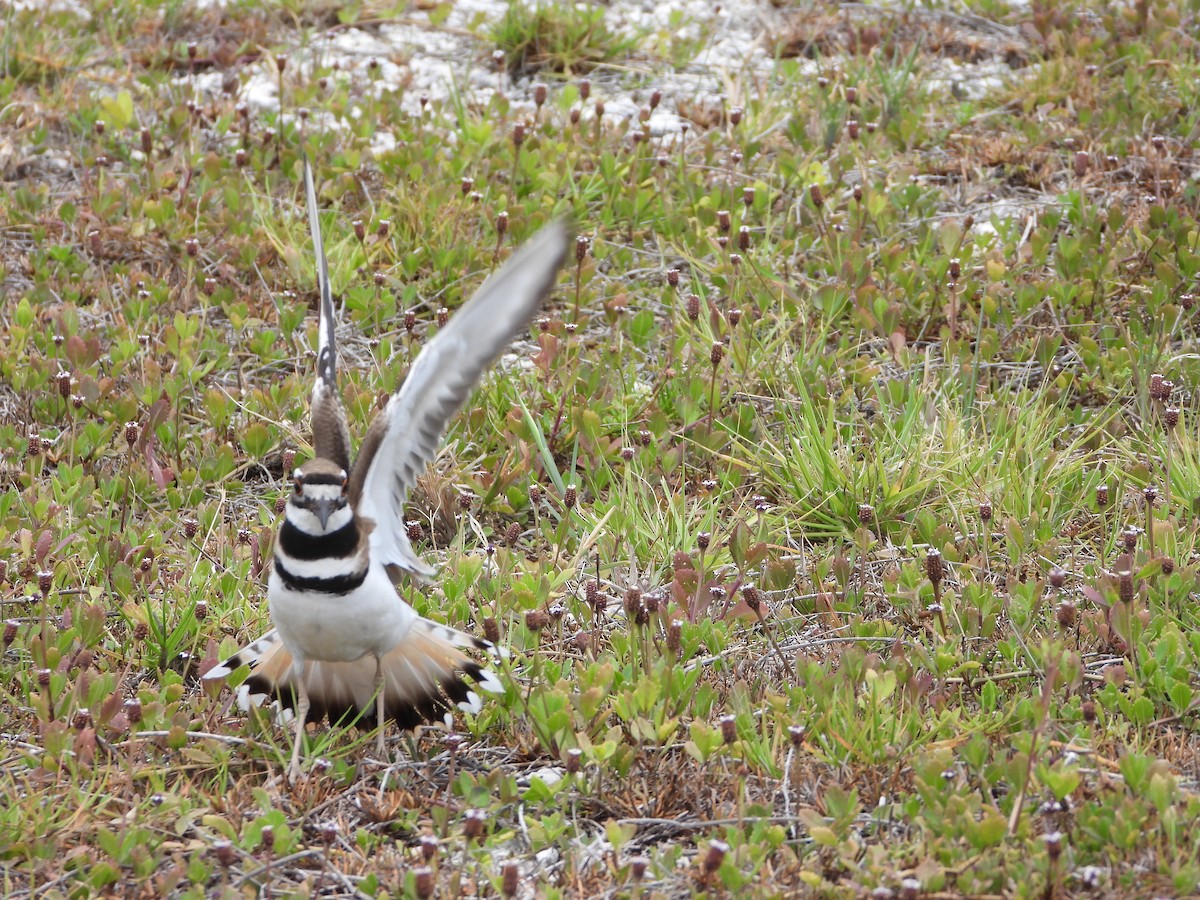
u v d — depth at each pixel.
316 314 13.81
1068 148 15.77
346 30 18.89
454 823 8.16
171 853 7.98
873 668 9.05
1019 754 7.86
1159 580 9.83
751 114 16.59
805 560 10.73
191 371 12.48
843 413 12.35
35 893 7.63
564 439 12.03
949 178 15.75
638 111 17.11
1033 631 9.61
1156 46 17.41
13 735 8.84
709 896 7.50
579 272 12.91
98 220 14.45
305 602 8.25
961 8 18.97
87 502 10.99
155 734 8.67
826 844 7.70
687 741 8.67
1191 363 12.38
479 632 9.91
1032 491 10.99
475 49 18.48
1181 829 7.72
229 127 16.36
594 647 9.55
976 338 13.13
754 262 13.54
